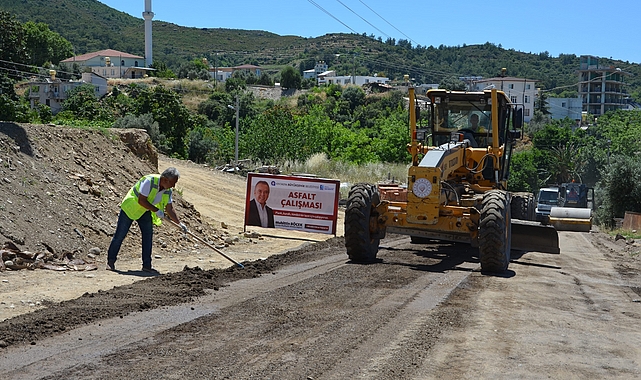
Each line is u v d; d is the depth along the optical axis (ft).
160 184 32.55
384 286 30.27
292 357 18.61
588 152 197.77
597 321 25.43
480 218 35.96
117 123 125.59
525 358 19.54
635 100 453.99
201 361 18.02
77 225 36.52
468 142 43.52
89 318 22.33
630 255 54.65
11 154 38.04
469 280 33.19
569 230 80.33
